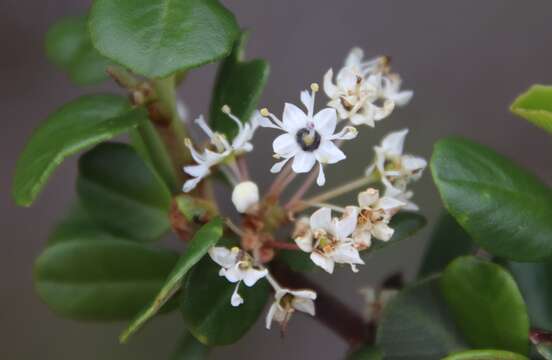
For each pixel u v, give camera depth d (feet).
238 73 0.38
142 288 0.42
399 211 0.38
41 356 0.63
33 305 0.65
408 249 0.55
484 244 0.36
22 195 0.36
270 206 0.38
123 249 0.41
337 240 0.36
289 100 0.65
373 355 0.38
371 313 0.41
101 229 0.42
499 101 0.65
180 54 0.35
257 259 0.37
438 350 0.38
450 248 0.41
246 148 0.37
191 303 0.36
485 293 0.36
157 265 0.41
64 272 0.41
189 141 0.37
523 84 0.65
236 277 0.35
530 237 0.36
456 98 0.65
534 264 0.39
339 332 0.41
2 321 0.64
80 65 0.44
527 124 0.64
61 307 0.42
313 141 0.36
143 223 0.41
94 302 0.42
